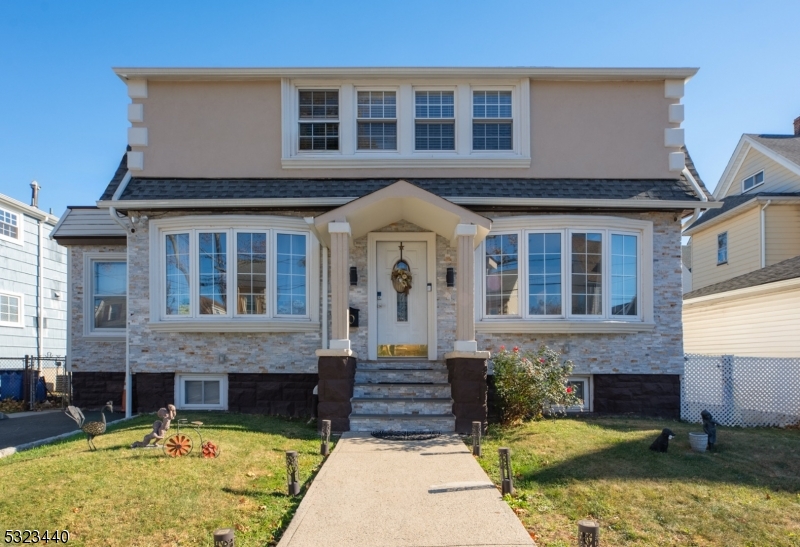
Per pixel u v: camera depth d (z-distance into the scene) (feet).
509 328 33.94
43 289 67.21
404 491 19.84
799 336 42.96
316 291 34.63
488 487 20.29
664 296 34.91
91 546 15.08
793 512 18.56
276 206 33.94
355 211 30.09
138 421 31.04
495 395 33.14
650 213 35.14
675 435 27.86
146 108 36.52
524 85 36.58
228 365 34.24
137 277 34.55
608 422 31.53
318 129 36.91
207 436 26.20
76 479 19.57
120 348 40.29
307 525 16.78
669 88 36.81
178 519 16.66
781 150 61.98
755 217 59.47
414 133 36.94
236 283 33.83
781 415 34.04
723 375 34.65
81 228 40.14
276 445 25.61
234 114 36.60
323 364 29.84
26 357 46.98
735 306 51.11
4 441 28.84
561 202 33.81
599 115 36.78
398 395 32.09
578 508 18.48
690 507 18.66
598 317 34.12
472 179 35.96
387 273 35.76
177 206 33.71
